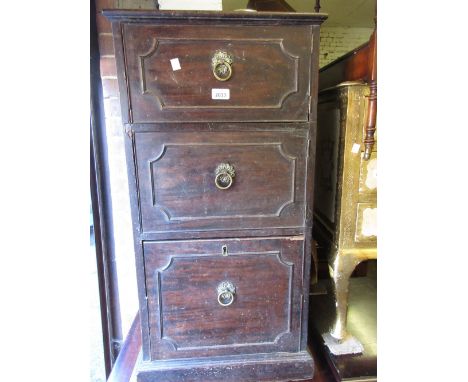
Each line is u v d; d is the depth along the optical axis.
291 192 0.80
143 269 0.82
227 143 0.77
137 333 1.10
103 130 1.09
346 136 0.87
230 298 0.84
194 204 0.79
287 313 0.87
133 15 0.69
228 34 0.72
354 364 0.94
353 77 0.95
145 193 0.78
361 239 0.93
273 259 0.84
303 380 0.89
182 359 0.87
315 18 0.71
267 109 0.76
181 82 0.73
